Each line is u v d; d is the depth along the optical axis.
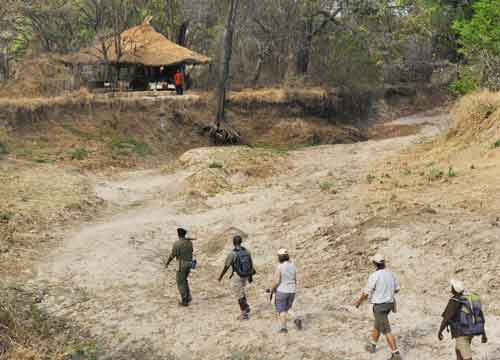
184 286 10.44
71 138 28.31
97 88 36.72
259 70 43.53
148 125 32.16
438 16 49.34
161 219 17.17
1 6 37.50
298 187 19.89
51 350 8.94
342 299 9.97
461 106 23.02
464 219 12.00
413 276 10.29
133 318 9.95
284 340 8.40
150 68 40.03
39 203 17.38
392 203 14.41
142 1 48.56
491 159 17.48
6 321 9.38
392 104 50.69
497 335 7.69
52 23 43.75
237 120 36.66
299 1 41.66
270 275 12.10
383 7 39.00
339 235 13.10
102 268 12.52
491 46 24.05
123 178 24.23
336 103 41.00
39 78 33.59
